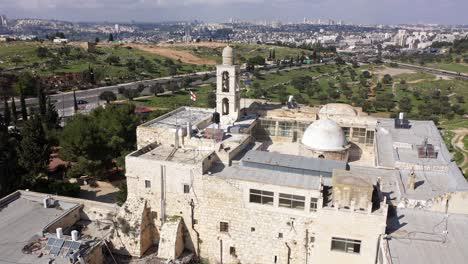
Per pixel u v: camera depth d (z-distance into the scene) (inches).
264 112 2901.1
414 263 1422.2
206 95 7613.2
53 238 1898.4
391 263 1412.4
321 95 7598.4
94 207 2295.8
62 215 2164.1
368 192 1631.4
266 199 1934.1
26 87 6845.5
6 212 2181.3
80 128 3107.8
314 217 1872.5
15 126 4357.8
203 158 2081.7
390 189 1893.5
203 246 2122.3
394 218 1721.2
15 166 2859.3
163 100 7194.9
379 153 2298.2
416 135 2571.4
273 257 2007.9
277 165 2052.2
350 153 2775.6
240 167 2123.5
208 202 2036.2
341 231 1672.0
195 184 2030.0
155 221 2178.9
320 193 1676.9
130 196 2180.1
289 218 1918.1
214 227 2069.4
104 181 3257.9
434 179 1957.4
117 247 2126.0
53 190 2822.3
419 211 1758.1
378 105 7007.9
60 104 6565.0
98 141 3112.7
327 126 2472.9
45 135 3351.4
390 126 2768.2
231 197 1985.7
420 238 1579.7
